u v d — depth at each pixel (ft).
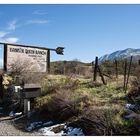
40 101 44.42
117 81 55.52
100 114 32.01
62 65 86.63
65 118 37.14
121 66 75.20
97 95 43.93
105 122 30.78
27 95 43.39
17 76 56.85
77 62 93.50
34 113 42.22
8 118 42.34
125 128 29.91
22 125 37.63
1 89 54.39
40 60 66.90
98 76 69.00
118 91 46.68
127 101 39.60
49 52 68.64
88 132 31.40
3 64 60.59
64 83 51.39
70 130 33.04
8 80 55.77
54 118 38.63
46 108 41.22
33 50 65.57
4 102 51.62
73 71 81.00
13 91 49.88
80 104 38.24
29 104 43.52
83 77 67.46
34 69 64.39
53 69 81.10
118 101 39.58
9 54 61.31
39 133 33.53
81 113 36.06
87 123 32.40
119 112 33.19
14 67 60.03
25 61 63.10
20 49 63.21
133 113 32.55
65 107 38.68
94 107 35.40
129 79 53.31
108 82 56.65
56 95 41.75
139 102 37.99
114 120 31.04
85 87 51.62
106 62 80.64
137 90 42.83
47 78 60.08
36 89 44.45
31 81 54.95
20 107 46.21
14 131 34.58
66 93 41.81
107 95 44.04
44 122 38.11
